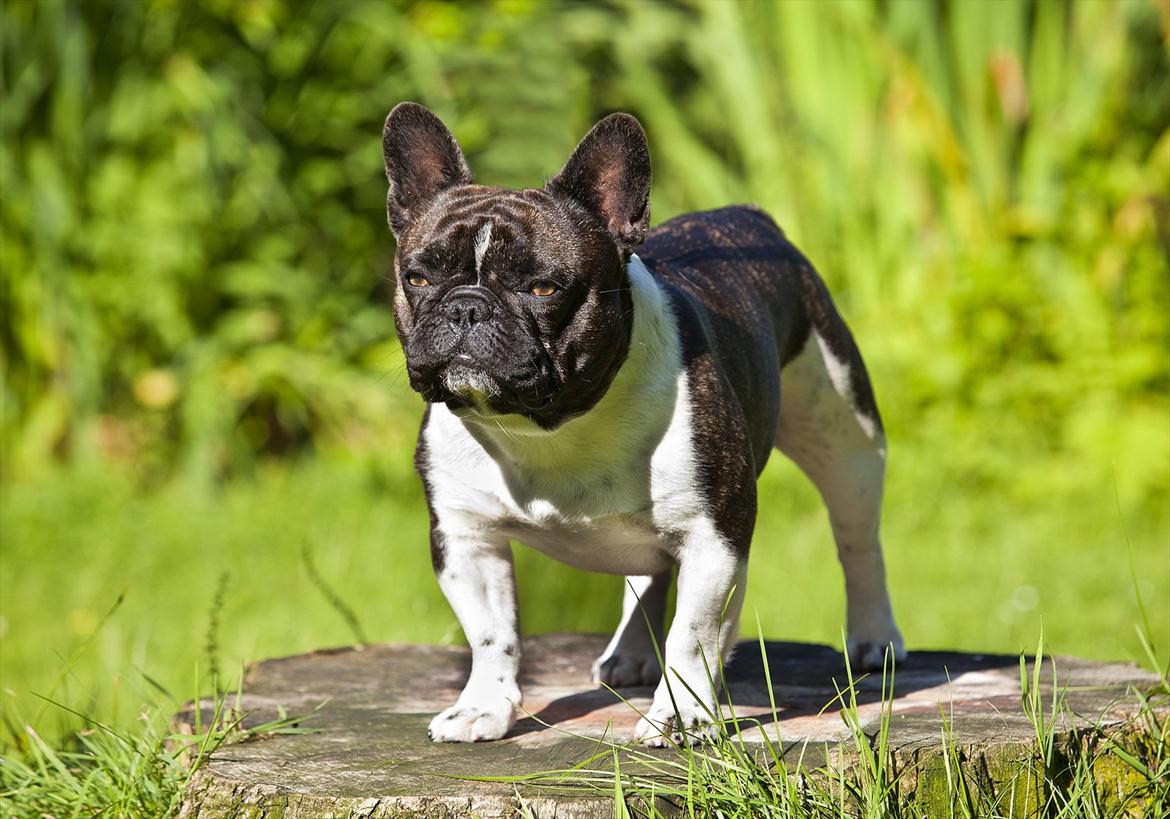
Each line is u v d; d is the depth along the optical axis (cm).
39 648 937
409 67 1452
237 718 545
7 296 1366
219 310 1434
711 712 474
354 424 1418
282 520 1212
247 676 650
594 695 590
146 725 563
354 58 1459
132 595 1051
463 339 458
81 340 1358
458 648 702
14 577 1090
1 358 1370
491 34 1441
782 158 1362
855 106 1334
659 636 618
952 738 483
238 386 1377
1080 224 1321
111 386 1399
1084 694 570
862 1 1317
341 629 962
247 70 1430
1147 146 1369
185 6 1398
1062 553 1105
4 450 1354
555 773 466
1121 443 1228
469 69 1466
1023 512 1202
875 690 585
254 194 1399
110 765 528
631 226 503
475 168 1447
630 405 492
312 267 1464
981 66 1327
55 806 515
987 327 1295
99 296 1371
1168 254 1364
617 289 489
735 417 512
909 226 1339
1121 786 511
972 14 1323
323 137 1452
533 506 503
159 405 1371
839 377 629
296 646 934
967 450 1255
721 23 1394
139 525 1205
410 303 494
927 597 1032
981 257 1321
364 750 508
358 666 664
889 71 1323
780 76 1387
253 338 1404
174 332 1385
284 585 1061
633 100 1551
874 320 1330
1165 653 906
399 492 1302
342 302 1449
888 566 1097
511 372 461
